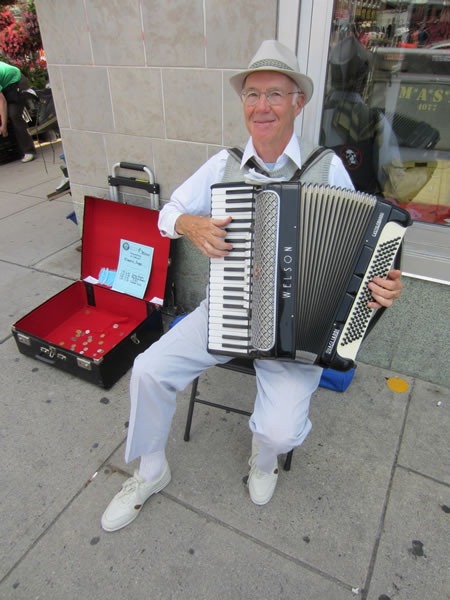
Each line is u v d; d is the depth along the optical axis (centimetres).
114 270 290
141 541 161
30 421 210
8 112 556
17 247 369
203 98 227
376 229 133
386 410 216
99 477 184
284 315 137
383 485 181
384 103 217
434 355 224
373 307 140
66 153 290
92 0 230
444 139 211
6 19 736
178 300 288
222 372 241
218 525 166
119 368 232
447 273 202
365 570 152
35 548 158
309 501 175
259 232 136
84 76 255
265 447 156
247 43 204
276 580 150
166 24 217
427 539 162
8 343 261
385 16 197
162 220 171
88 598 145
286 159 158
